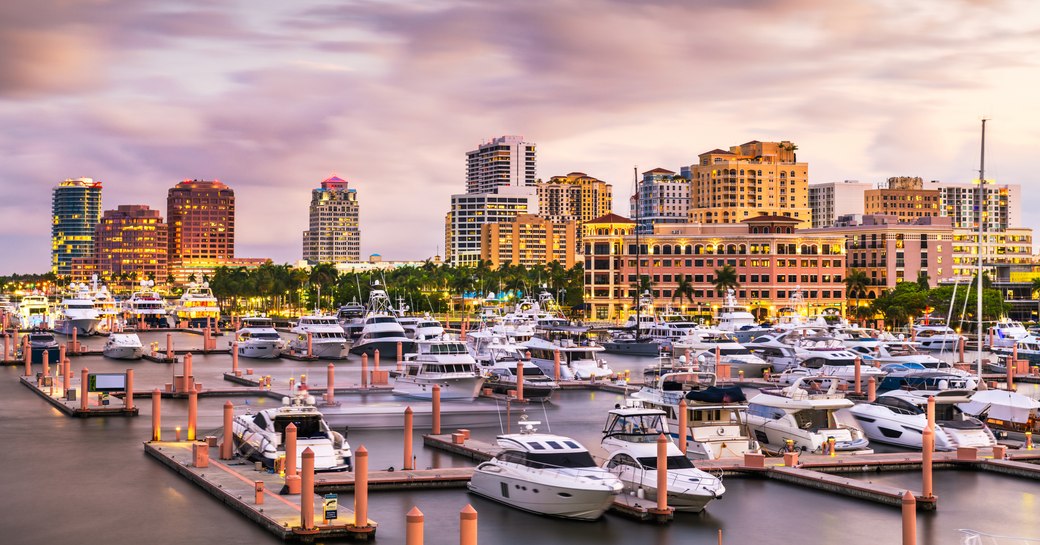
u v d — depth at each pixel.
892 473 65.06
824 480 59.75
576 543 49.25
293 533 47.94
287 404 63.94
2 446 72.06
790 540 50.09
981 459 66.62
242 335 165.62
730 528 52.03
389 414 86.75
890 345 137.88
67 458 67.69
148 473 62.97
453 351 103.31
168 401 96.62
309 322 159.75
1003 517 54.97
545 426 83.00
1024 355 143.38
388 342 154.12
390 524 51.28
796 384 73.88
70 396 93.50
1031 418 77.62
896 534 51.12
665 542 49.62
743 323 175.25
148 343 187.38
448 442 71.12
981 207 102.56
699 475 54.69
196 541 48.44
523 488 54.31
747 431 68.94
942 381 91.75
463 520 39.50
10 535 49.94
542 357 123.31
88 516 52.97
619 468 56.94
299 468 60.06
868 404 77.44
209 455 66.38
